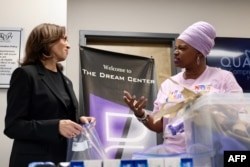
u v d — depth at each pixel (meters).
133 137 2.17
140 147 2.15
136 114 1.34
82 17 2.53
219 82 1.31
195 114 0.87
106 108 2.20
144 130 2.19
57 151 1.22
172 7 2.64
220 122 0.81
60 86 1.37
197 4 2.68
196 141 0.86
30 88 1.22
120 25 2.56
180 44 1.38
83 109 2.16
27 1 2.08
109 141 2.13
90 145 1.13
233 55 2.61
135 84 2.33
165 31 2.60
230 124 0.81
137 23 2.58
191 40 1.34
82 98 2.20
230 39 2.63
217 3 2.70
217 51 2.59
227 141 0.79
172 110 0.94
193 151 0.85
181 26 2.62
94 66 2.29
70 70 2.40
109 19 2.55
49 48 1.36
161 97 1.36
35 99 1.23
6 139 1.90
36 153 1.19
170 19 2.62
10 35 2.02
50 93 1.27
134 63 2.39
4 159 1.88
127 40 2.59
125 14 2.58
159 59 2.63
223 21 2.68
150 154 0.82
